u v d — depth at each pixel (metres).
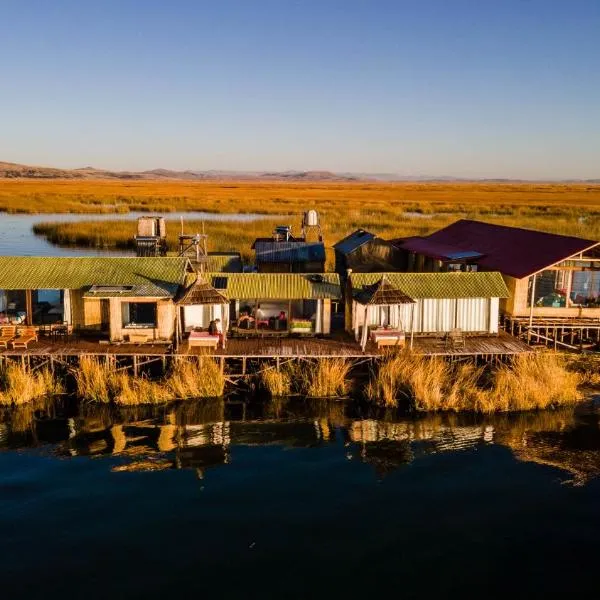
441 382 22.81
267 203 107.12
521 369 23.48
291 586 12.60
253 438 19.88
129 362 25.08
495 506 15.76
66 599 12.19
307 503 15.89
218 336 25.11
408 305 26.98
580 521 15.08
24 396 22.28
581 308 29.17
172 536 14.38
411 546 14.05
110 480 17.02
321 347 25.66
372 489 16.61
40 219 81.38
